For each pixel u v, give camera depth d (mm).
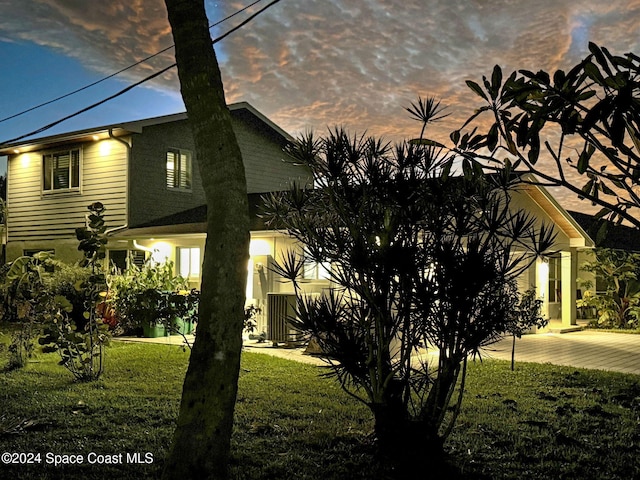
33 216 20281
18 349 10094
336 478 4898
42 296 9523
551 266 18625
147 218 18062
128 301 13562
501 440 5961
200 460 3838
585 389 8516
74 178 19078
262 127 21344
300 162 5395
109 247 18172
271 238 14406
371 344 5156
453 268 4703
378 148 5184
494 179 4410
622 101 2182
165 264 15602
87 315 9102
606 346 13477
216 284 4004
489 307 4848
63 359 8820
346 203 5152
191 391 3930
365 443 5781
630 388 8664
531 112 2693
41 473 5000
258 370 9680
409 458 5000
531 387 8602
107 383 8641
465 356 5023
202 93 4180
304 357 11219
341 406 7273
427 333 5074
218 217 4074
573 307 17359
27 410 7012
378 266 4891
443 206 4992
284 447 5734
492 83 2807
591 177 3066
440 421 5125
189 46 4238
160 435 6066
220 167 4113
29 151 20438
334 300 5230
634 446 5855
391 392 5195
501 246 4980
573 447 5801
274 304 12852
